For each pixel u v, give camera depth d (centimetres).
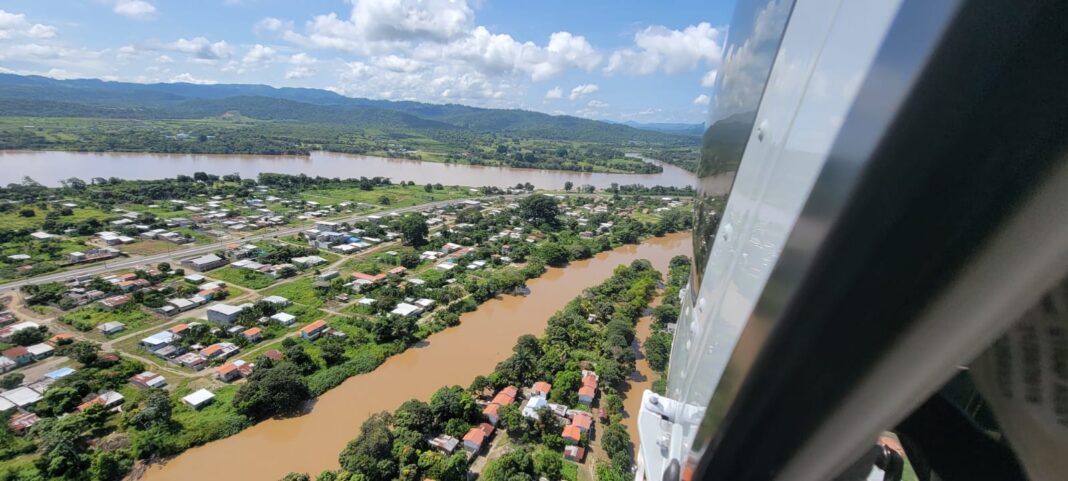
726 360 208
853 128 128
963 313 120
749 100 213
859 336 141
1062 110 90
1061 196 94
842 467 177
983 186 104
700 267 303
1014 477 150
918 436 192
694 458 249
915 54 110
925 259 119
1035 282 106
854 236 131
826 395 160
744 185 212
